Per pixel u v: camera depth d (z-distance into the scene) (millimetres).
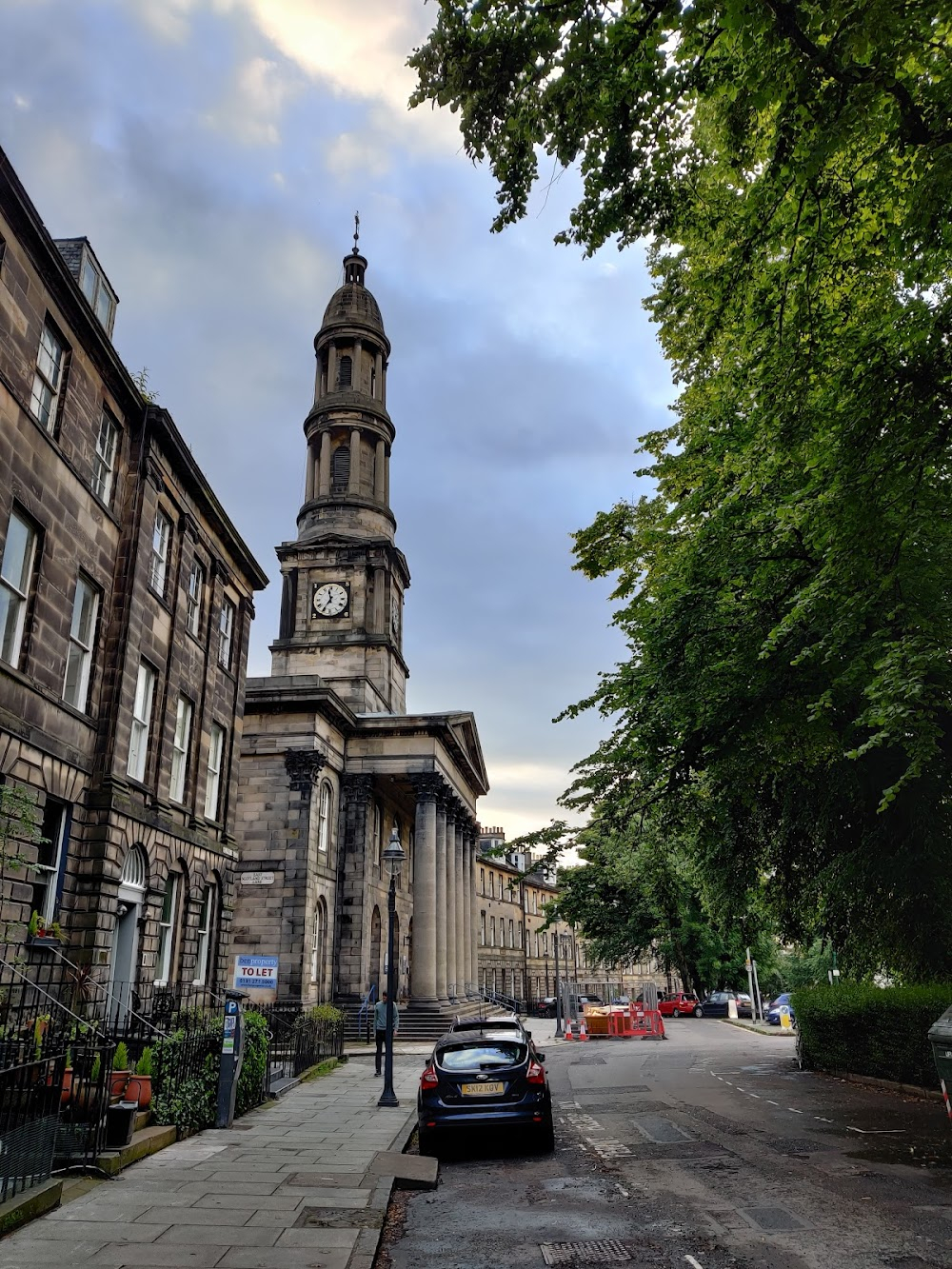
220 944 23172
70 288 15422
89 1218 7867
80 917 15867
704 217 11383
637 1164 10508
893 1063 16797
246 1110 14906
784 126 8836
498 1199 9164
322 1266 6625
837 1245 6891
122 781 17141
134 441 18719
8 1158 7875
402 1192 9555
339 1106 15703
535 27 8070
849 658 12398
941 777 14242
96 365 17062
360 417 54031
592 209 9781
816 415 11398
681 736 14625
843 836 17016
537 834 18406
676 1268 6555
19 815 12164
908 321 10211
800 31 7641
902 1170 9500
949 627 10711
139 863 18344
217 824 23297
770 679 13180
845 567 10719
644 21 8102
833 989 20484
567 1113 15055
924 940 15453
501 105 8453
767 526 13414
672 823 19031
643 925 52219
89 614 17188
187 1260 6684
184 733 21719
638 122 8961
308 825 35000
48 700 14992
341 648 47750
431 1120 11469
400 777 41250
